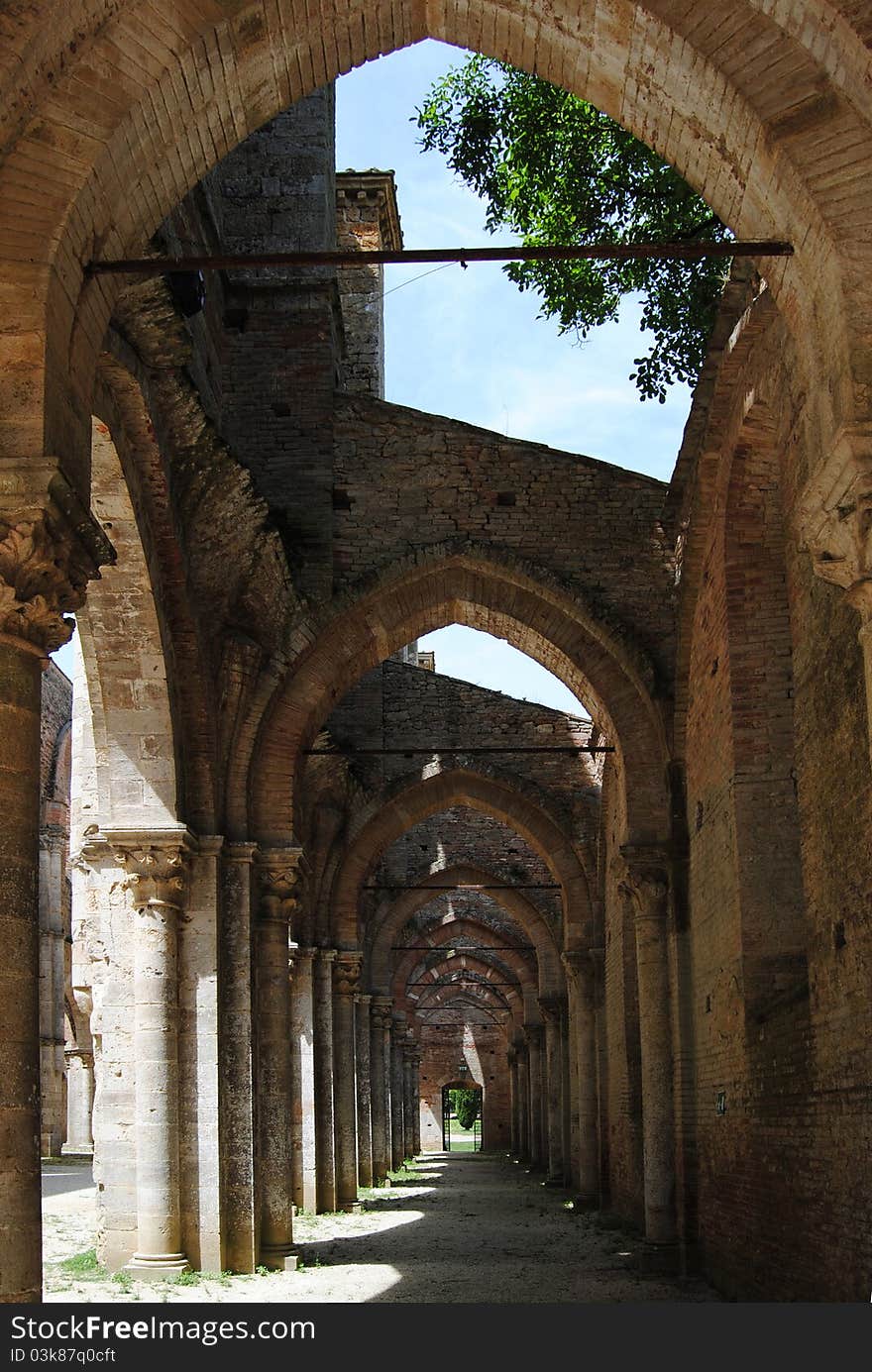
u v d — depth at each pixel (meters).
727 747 16.61
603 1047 28.77
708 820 18.00
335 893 30.19
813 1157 13.17
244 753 18.94
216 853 17.77
